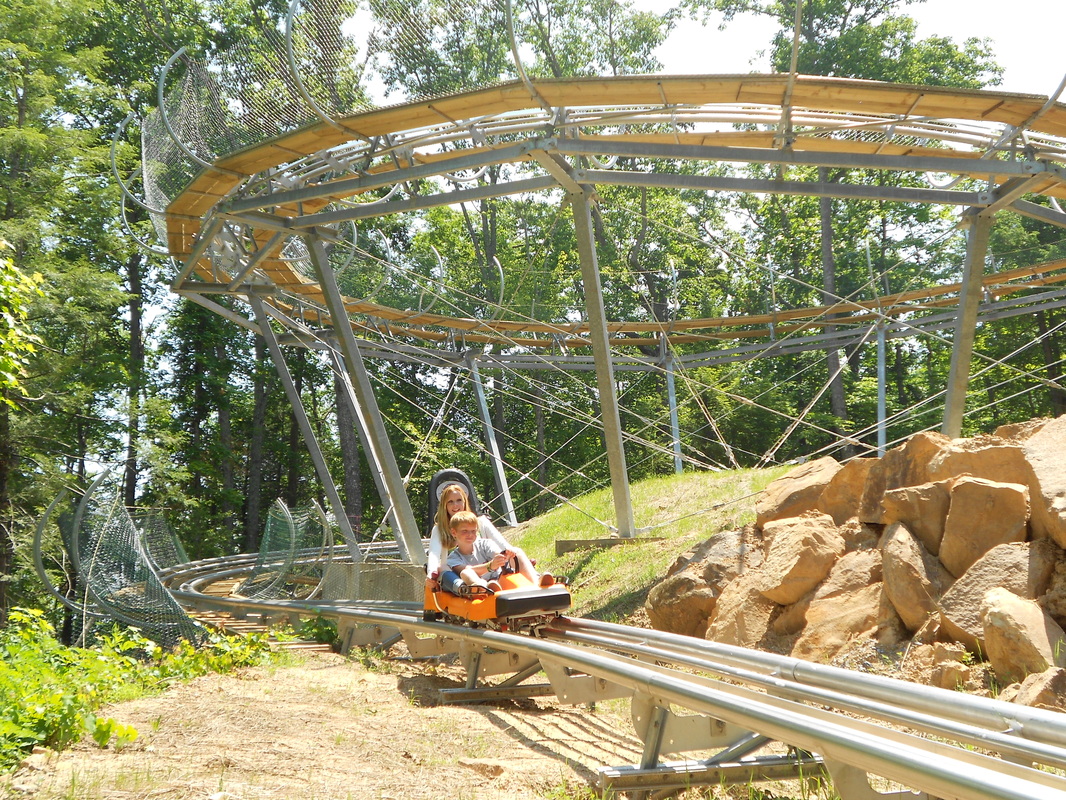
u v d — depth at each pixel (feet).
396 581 40.83
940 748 12.37
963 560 23.45
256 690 24.64
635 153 34.96
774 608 27.81
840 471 29.81
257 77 37.04
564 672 21.20
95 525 36.47
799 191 37.47
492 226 133.28
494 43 33.04
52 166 81.35
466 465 127.34
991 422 112.68
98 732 16.31
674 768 15.93
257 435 126.11
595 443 129.80
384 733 19.85
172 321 119.44
